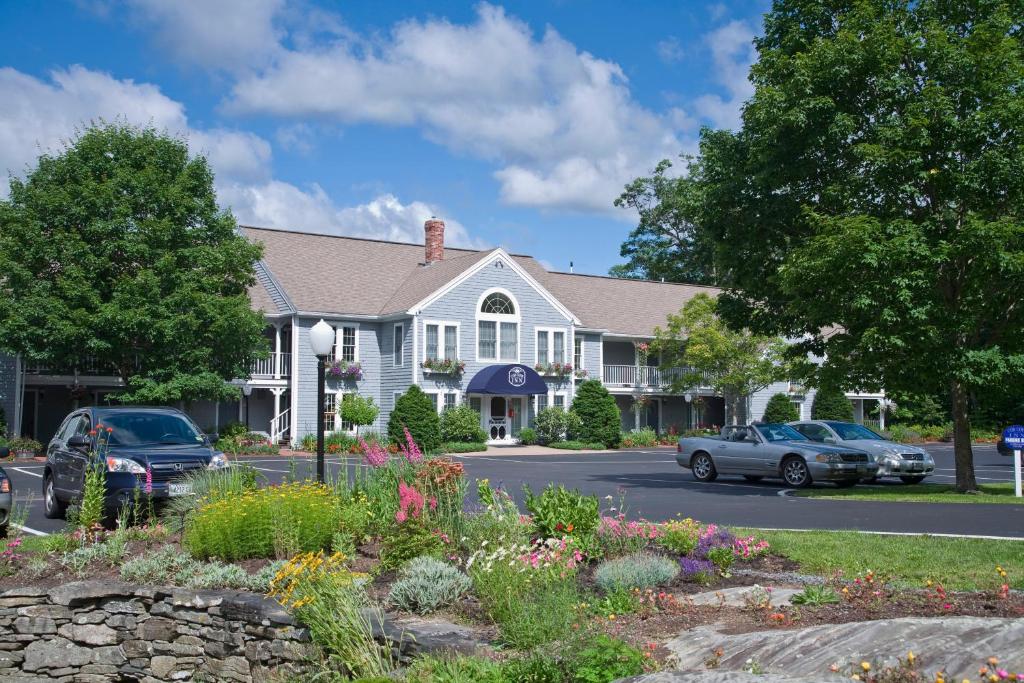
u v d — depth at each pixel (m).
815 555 9.71
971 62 17.06
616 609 6.86
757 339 40.62
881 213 18.11
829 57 17.88
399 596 7.33
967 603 6.25
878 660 4.49
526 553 8.11
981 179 16.86
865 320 17.62
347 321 38.16
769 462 20.77
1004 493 18.64
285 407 38.38
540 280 44.97
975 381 16.97
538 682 5.29
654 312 47.12
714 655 5.22
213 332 29.92
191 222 31.12
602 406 39.72
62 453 14.38
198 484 10.94
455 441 36.12
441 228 42.50
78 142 29.70
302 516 9.12
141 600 8.17
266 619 7.17
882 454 21.17
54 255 28.05
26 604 8.41
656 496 17.80
